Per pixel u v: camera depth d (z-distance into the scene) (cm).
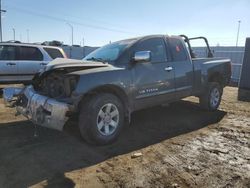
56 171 370
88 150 442
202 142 488
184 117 657
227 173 369
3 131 527
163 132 541
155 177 356
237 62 1752
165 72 563
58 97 446
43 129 539
